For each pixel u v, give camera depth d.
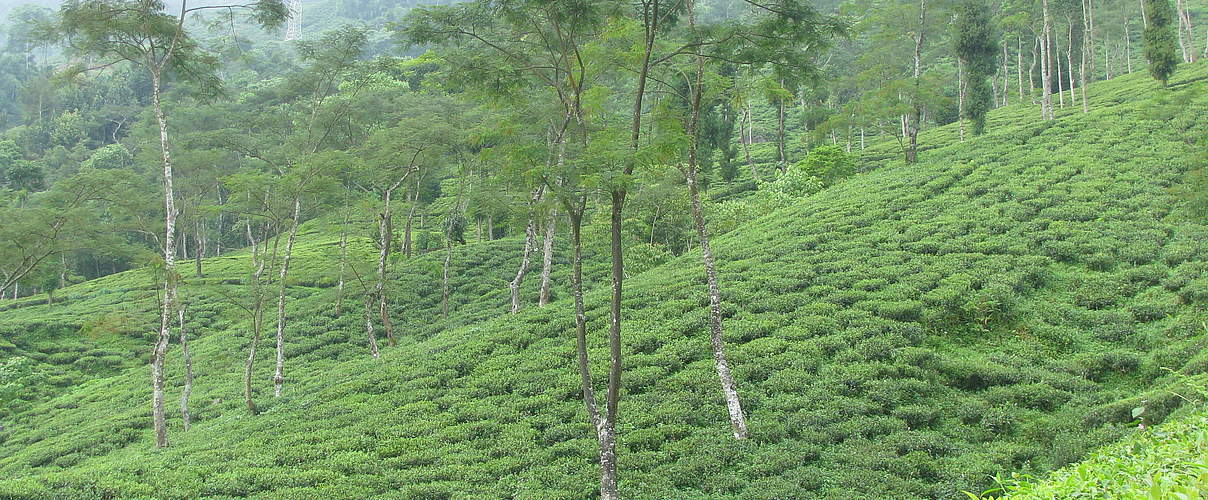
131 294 54.25
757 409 20.97
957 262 29.56
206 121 48.31
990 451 17.78
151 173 50.47
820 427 19.48
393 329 41.47
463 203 43.62
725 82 21.06
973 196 38.09
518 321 31.67
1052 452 17.50
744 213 48.09
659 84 22.78
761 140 93.00
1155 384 20.14
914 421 19.77
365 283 40.81
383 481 18.59
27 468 25.97
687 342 25.78
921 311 25.59
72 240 34.47
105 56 27.09
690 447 19.19
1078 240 29.78
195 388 34.94
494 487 18.03
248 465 20.45
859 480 16.70
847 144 73.69
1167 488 5.36
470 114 40.06
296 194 32.09
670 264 38.50
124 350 44.78
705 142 59.47
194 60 27.78
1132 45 99.00
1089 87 76.88
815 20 18.50
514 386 24.69
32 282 36.66
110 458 25.91
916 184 42.38
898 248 32.72
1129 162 37.78
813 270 31.14
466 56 19.52
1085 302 25.73
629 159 15.98
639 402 22.06
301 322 42.84
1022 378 21.30
